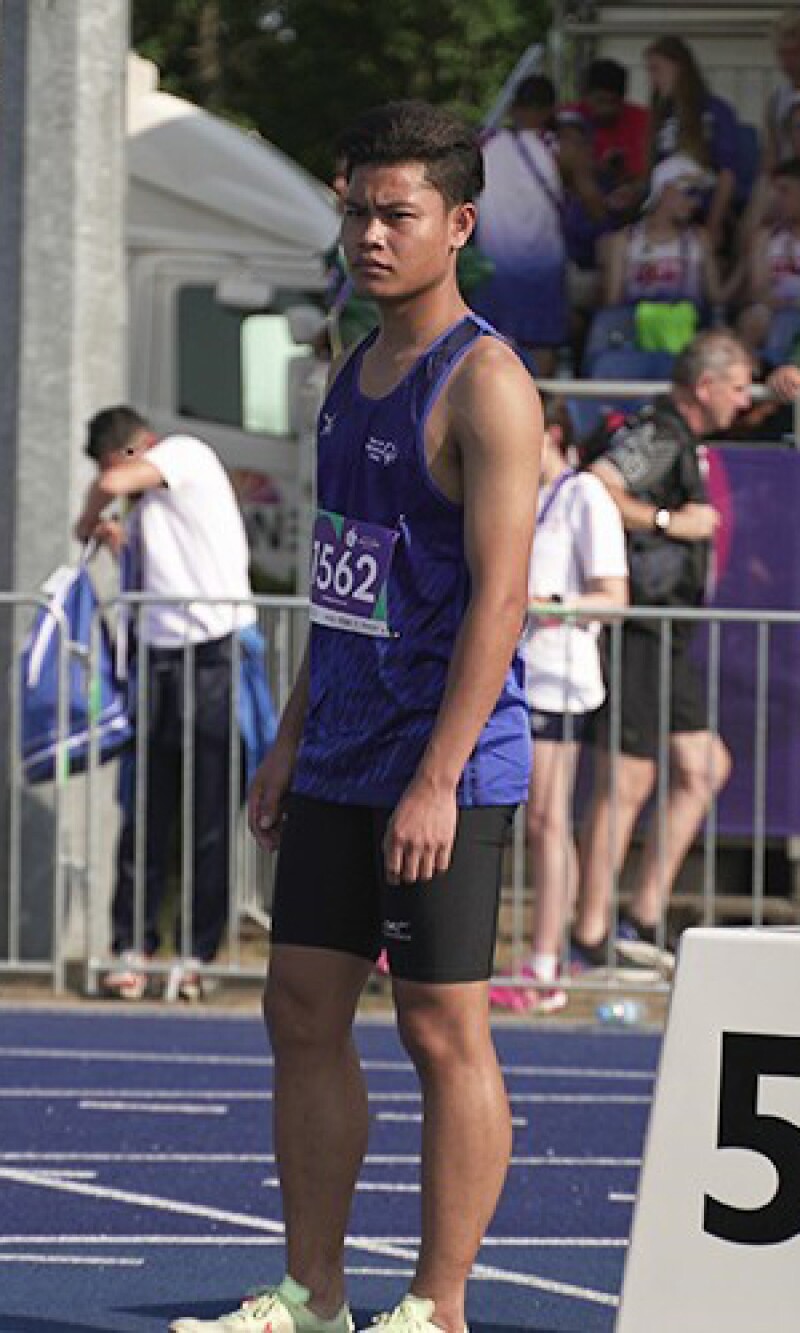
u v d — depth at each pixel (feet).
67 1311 41.75
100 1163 52.65
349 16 197.67
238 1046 65.41
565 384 79.87
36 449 73.92
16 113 74.02
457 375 35.60
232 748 69.31
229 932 71.92
